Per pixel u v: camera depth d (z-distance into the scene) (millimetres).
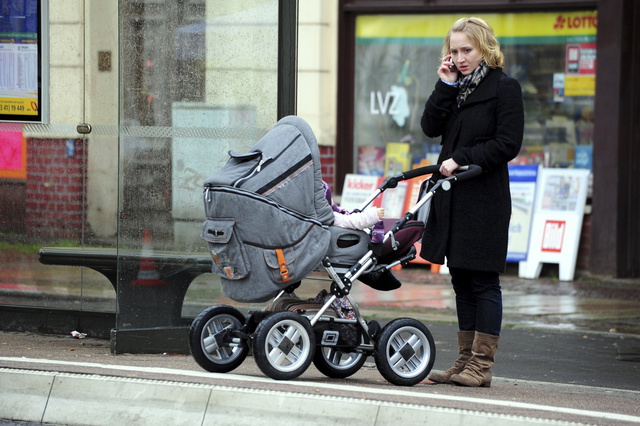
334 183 30156
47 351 14039
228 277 11430
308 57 29734
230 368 11984
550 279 27422
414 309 22047
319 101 29781
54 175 16078
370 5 29594
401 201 29297
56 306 16016
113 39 16094
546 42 28266
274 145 11562
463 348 12859
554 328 19875
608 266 27078
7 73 16031
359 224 11883
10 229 16172
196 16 14570
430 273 28281
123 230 14008
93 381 10945
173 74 14422
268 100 14953
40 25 15875
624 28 26781
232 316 12094
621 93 26875
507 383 13969
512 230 27984
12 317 16141
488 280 12391
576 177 27609
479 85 12328
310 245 11375
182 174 14445
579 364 16281
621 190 26953
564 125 28219
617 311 22141
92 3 16000
